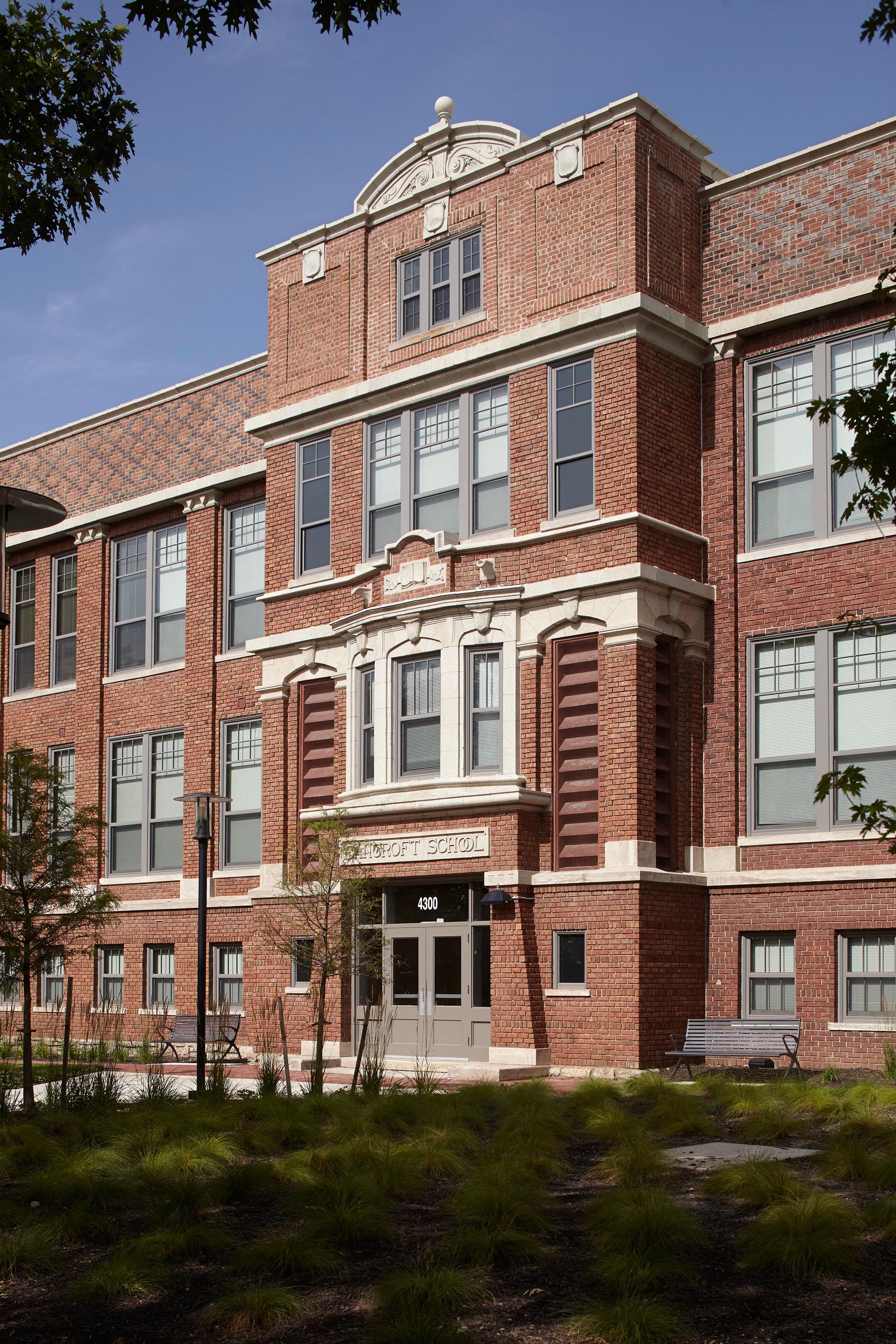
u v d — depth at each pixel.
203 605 29.66
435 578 23.44
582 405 22.41
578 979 21.16
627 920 20.56
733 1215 10.27
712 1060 21.31
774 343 22.41
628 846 20.91
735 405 22.58
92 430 32.78
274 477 26.75
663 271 22.47
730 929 21.52
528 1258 9.27
